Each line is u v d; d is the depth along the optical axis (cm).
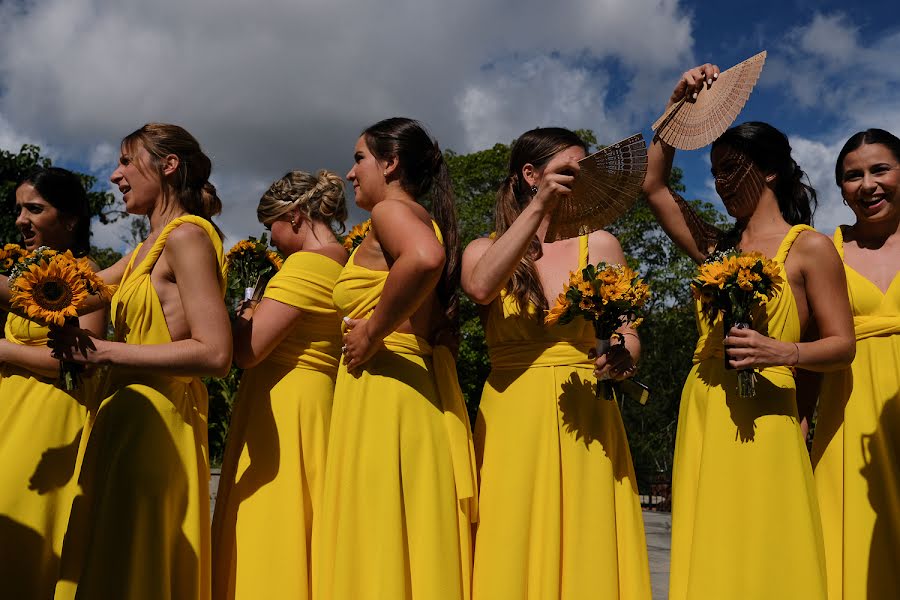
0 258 332
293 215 366
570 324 305
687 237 343
